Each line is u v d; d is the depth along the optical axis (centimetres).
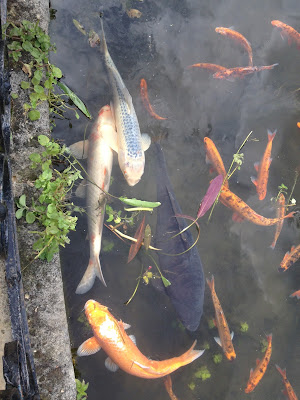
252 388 134
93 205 126
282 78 172
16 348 86
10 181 100
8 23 115
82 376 120
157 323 130
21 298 100
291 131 165
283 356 142
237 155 148
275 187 159
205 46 165
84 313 123
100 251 131
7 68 108
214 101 159
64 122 135
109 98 140
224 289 142
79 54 145
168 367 122
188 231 131
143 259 132
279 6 183
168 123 150
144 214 137
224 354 135
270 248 150
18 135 113
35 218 110
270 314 145
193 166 148
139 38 157
